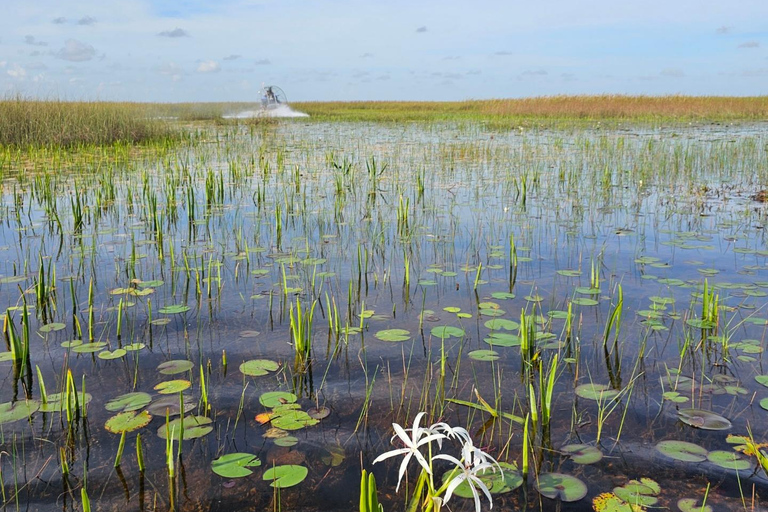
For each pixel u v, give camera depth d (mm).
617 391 2891
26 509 2066
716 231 6090
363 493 1572
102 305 4082
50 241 5797
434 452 2416
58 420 2654
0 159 10859
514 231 6191
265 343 3490
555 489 2166
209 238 5930
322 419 2668
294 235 6082
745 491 2146
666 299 4098
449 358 3307
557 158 12125
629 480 2225
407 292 4387
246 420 2660
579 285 4484
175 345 3455
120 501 2115
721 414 2682
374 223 6590
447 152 13359
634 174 9703
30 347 3414
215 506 2094
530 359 3262
